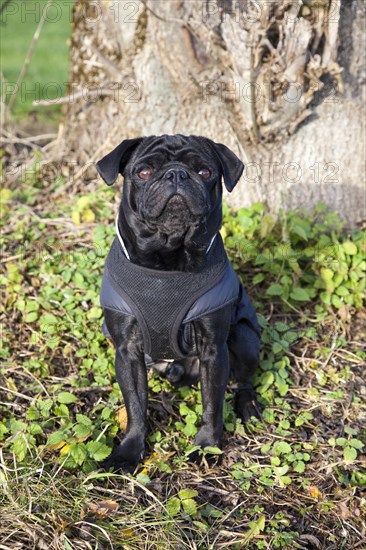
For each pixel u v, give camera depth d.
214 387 1.17
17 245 1.55
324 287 1.45
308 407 1.29
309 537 1.05
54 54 3.69
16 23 4.43
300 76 1.52
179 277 1.13
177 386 1.29
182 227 1.09
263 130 1.58
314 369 1.36
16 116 2.46
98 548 0.98
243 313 1.27
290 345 1.41
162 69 1.64
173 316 1.13
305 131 1.61
